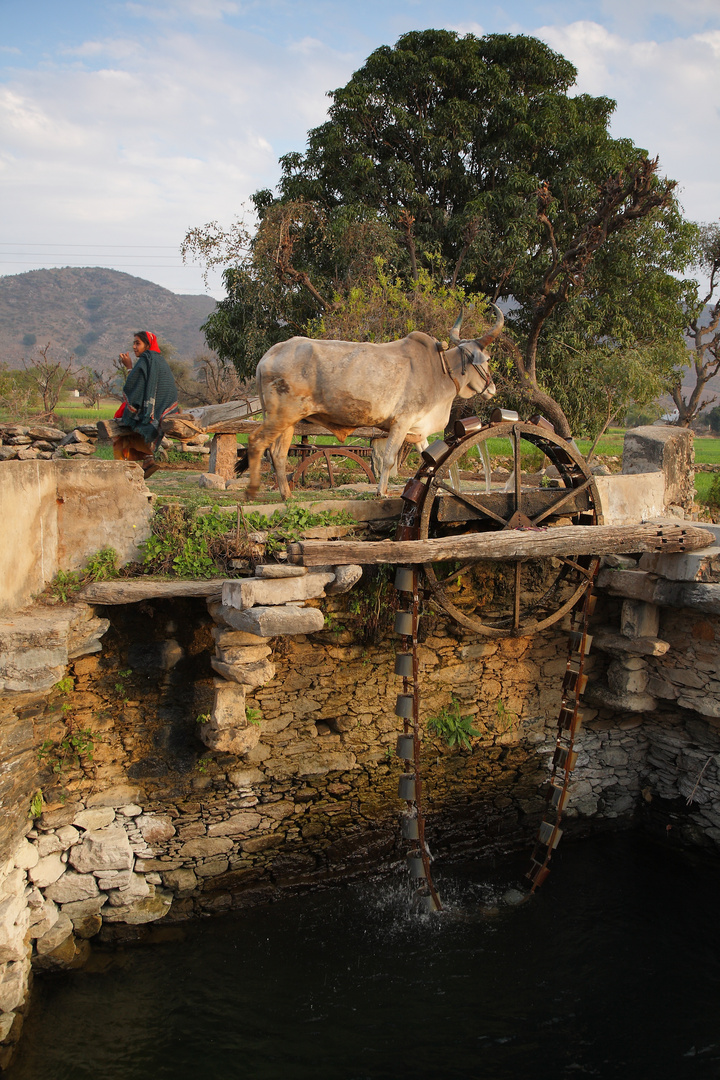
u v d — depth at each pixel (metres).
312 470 11.59
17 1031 5.82
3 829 5.68
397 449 7.21
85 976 6.53
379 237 18.78
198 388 41.38
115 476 6.60
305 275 17.72
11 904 5.71
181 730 6.88
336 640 7.33
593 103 22.42
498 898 7.80
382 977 6.62
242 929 7.16
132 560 6.72
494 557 6.51
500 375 17.61
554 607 8.25
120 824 6.72
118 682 6.65
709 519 12.48
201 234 18.58
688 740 8.64
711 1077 5.64
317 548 6.02
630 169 15.15
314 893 7.71
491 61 22.69
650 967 6.85
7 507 5.73
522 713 8.50
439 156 21.66
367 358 6.82
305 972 6.66
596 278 21.06
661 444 10.30
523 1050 5.88
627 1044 5.95
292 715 7.31
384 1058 5.75
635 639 8.13
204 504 7.31
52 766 6.34
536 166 21.92
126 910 6.78
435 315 13.62
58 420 24.14
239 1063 5.71
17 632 5.43
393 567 7.32
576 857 8.66
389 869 8.08
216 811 7.10
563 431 18.25
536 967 6.81
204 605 6.82
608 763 9.03
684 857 8.65
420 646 7.80
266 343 20.14
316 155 21.97
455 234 20.73
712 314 24.06
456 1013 6.25
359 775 7.73
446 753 8.18
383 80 22.20
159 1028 6.03
